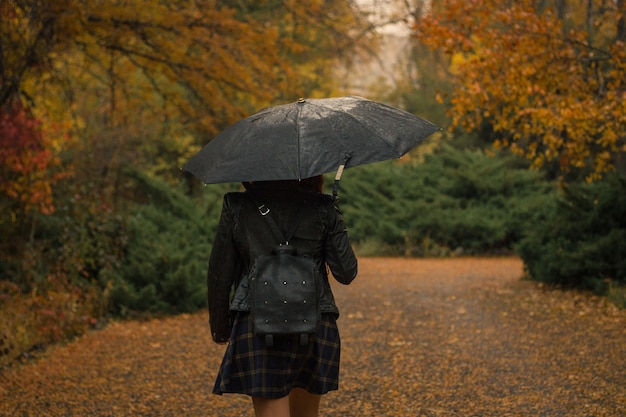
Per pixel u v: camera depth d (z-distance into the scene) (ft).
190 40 36.65
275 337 10.74
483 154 66.44
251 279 10.74
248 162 10.72
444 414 16.71
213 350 24.35
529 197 60.64
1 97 31.01
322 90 78.69
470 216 58.80
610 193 34.37
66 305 27.76
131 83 41.47
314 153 10.63
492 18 31.60
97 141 41.22
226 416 17.11
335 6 58.65
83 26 34.53
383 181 66.59
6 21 30.42
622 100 28.17
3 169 29.12
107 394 19.12
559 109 30.14
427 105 85.20
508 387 18.63
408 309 31.27
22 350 23.61
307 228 10.96
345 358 22.77
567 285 34.17
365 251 60.59
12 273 29.84
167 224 38.14
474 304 31.53
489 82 30.81
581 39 30.89
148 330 28.14
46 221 32.96
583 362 20.70
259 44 38.88
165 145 65.00
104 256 32.48
